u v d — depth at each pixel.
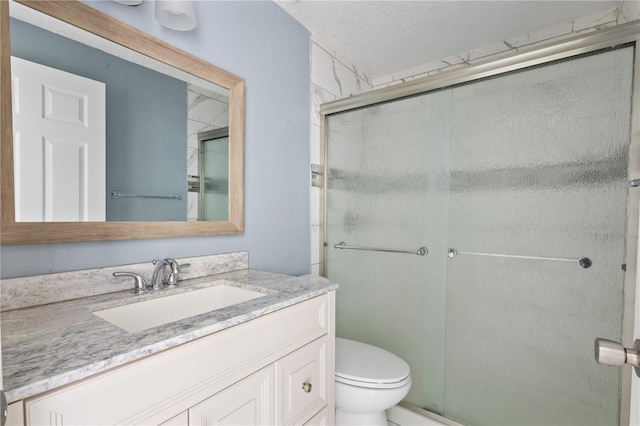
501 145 1.43
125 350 0.56
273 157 1.59
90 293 0.92
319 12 1.66
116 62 1.00
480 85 1.47
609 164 1.20
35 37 0.83
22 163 0.80
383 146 1.77
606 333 1.22
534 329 1.36
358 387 1.22
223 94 1.32
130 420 0.56
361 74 2.33
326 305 1.09
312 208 1.89
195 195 1.22
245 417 0.78
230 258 1.34
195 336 0.66
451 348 1.57
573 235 1.28
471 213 1.51
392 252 1.75
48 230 0.84
